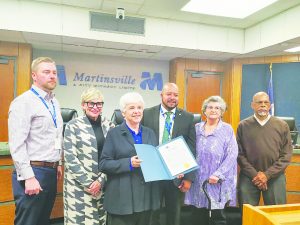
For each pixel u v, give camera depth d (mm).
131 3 4074
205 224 2439
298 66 5152
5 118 4719
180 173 1736
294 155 3410
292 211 1389
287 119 3502
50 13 4148
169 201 2229
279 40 4336
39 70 1950
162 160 1782
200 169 2354
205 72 5805
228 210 3537
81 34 4309
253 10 4273
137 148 1700
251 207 1347
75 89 5488
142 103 1801
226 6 4172
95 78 5602
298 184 3422
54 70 1998
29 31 4062
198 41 4902
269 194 2572
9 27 3977
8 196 2523
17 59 4754
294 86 5172
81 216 1962
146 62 5914
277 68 5309
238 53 5160
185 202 2412
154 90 5977
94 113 2045
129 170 1650
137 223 1770
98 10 4363
